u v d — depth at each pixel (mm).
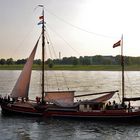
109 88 146875
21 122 60281
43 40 67625
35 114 64188
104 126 57344
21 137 49719
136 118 59125
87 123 59656
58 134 51688
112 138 49375
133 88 147625
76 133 52344
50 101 64875
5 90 126688
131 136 50625
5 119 62906
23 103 67375
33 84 169000
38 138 49219
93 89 141125
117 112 59750
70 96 65062
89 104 61625
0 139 48406
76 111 61625
